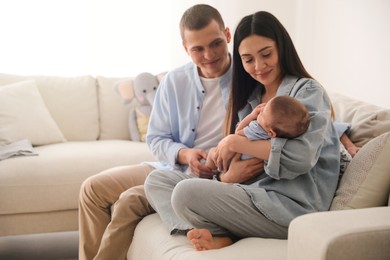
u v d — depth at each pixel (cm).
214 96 190
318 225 101
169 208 156
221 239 138
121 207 172
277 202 140
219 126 187
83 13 350
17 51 341
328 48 310
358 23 272
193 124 191
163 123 200
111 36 358
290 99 139
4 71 340
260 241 133
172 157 187
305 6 342
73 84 313
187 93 194
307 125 139
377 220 102
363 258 96
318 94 148
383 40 248
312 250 98
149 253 149
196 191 137
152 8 363
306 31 341
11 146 260
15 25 338
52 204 234
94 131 309
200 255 126
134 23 362
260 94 168
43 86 307
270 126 139
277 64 155
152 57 368
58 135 290
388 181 140
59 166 240
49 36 346
